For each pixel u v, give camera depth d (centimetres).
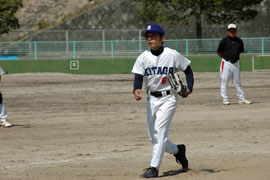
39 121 3962
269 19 16762
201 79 8162
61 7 17412
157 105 1958
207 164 2225
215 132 3209
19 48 12362
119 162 2327
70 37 15188
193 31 15338
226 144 2777
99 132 3331
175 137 3050
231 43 4584
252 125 3459
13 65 10238
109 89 6744
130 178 1958
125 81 8019
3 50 12312
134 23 16625
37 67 10350
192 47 12144
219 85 7069
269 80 7688
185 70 1988
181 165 2209
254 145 2733
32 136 3225
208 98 5372
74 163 2325
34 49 12388
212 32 14575
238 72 4662
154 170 1947
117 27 16525
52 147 2805
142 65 1966
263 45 12206
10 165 2314
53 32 15325
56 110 4703
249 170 2041
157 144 1947
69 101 5450
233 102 4944
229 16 15438
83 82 7869
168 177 1950
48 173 2111
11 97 5938
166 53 1941
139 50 12756
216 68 10225
